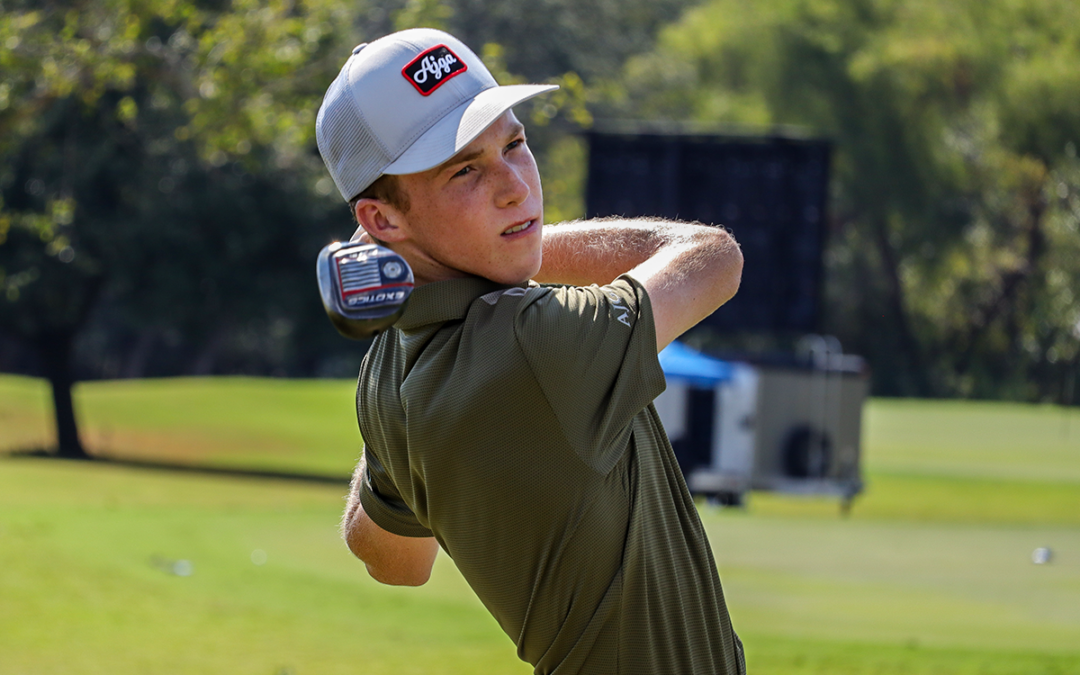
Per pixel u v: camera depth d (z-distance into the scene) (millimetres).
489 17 126375
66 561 35125
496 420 6508
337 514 50312
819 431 69562
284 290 97812
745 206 84062
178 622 28375
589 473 6547
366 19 75000
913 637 26109
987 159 137125
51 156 89312
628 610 6773
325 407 118688
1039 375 142125
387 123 6602
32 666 23797
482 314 6598
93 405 116875
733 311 84312
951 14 133750
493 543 6758
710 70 151375
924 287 151125
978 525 47594
